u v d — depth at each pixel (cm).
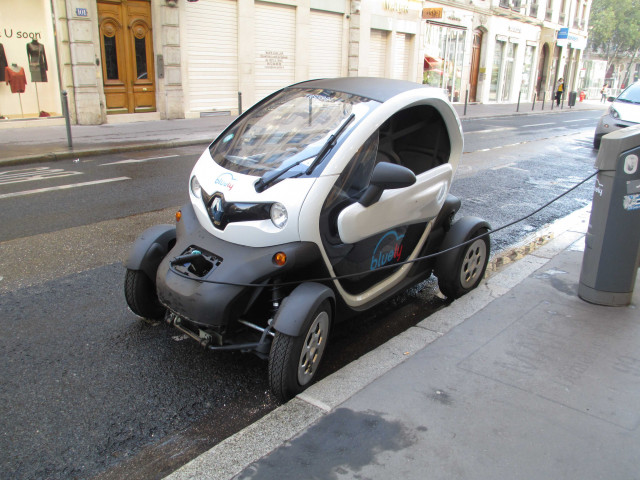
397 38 2644
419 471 255
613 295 433
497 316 420
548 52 4222
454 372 340
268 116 403
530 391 320
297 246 325
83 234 629
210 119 1755
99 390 342
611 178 412
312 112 388
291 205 322
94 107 1523
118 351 387
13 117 1437
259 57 1966
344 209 346
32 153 1088
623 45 6869
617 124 1398
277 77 2050
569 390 322
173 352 388
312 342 330
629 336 389
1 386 341
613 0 6506
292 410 303
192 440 303
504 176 1084
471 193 929
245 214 331
